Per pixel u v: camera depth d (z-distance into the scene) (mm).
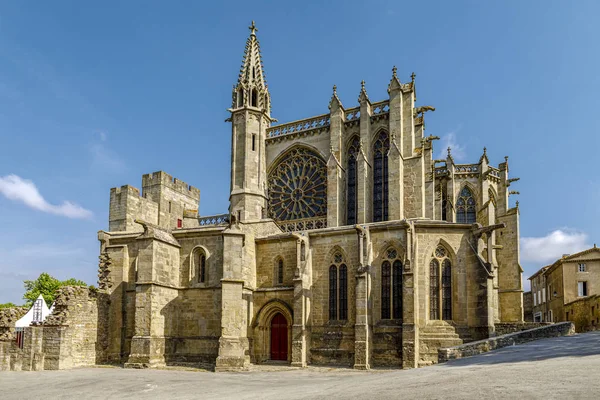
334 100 56094
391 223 41094
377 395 17391
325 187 56031
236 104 59750
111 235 47625
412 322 37969
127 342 44281
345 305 42312
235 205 56875
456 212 66938
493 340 32156
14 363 39938
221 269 43781
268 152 60188
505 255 63562
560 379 16188
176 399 23406
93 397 25469
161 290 42500
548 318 89312
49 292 85812
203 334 43094
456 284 39844
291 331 43594
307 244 43844
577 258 78938
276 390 24203
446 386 17328
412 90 53219
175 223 68375
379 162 54250
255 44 61531
